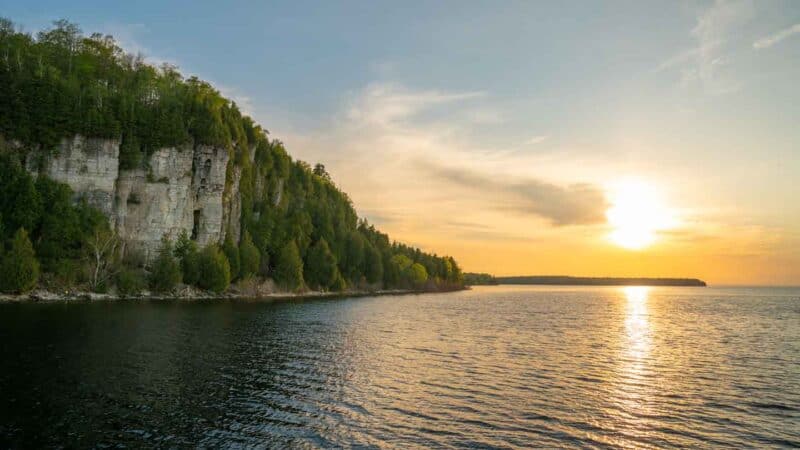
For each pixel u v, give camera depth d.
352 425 23.14
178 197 118.62
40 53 115.31
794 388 32.69
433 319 79.06
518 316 89.62
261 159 177.00
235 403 25.92
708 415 26.36
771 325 78.00
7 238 85.25
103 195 104.69
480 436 22.17
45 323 51.50
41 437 20.03
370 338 52.53
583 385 32.53
